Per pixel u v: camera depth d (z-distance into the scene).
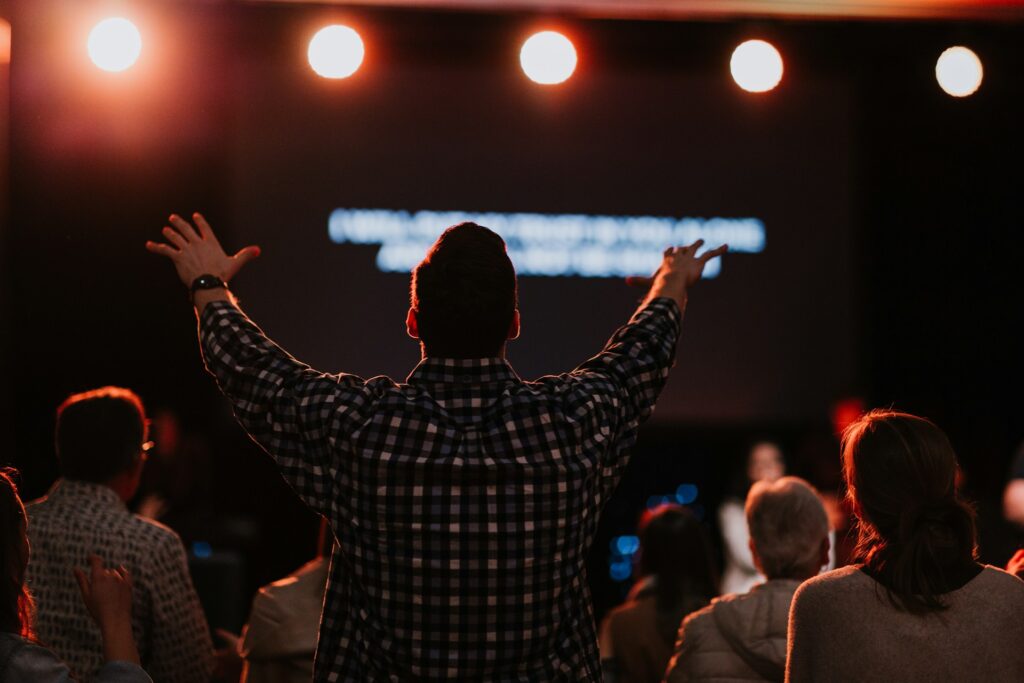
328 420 1.76
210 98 6.96
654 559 3.25
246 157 7.11
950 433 7.71
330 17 4.36
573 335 7.30
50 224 6.72
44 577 2.51
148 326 7.12
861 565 1.97
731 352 7.50
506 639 1.73
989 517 4.21
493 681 1.73
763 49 4.43
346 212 7.19
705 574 3.24
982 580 1.91
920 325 7.68
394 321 7.25
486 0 4.14
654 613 3.21
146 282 7.07
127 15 4.12
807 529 2.62
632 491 8.29
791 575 2.63
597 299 7.30
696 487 8.30
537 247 7.27
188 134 6.95
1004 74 6.43
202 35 6.25
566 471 1.76
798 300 7.47
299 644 2.72
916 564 1.88
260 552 7.89
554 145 7.26
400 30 5.89
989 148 7.56
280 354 1.85
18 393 6.93
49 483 6.99
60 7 3.81
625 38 6.77
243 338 1.85
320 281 7.20
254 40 6.86
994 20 4.16
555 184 7.27
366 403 1.78
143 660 2.60
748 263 7.43
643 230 7.32
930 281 7.66
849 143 7.42
